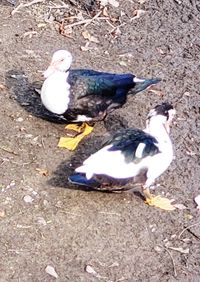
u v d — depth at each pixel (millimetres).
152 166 3752
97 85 4070
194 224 3828
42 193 3832
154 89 4559
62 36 4824
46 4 5023
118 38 4902
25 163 3963
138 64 4734
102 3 5113
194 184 4023
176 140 4246
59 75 4039
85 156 4047
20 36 4742
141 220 3797
